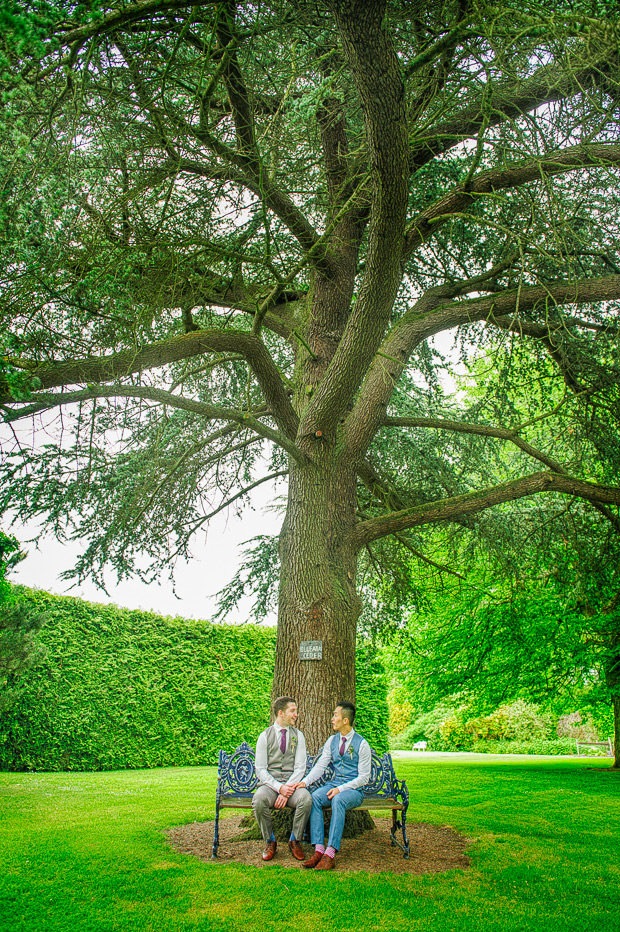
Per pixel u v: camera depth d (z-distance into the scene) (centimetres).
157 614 1381
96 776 1071
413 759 1831
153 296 585
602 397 787
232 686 1441
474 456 948
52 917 351
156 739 1298
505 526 896
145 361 556
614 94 589
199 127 544
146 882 412
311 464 649
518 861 494
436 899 394
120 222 566
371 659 1541
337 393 624
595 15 458
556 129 599
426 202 755
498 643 1270
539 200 682
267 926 343
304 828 484
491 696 1371
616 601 1166
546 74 551
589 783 988
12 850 488
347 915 360
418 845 542
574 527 827
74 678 1212
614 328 748
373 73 423
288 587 630
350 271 755
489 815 696
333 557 657
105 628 1281
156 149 586
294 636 610
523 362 827
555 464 798
